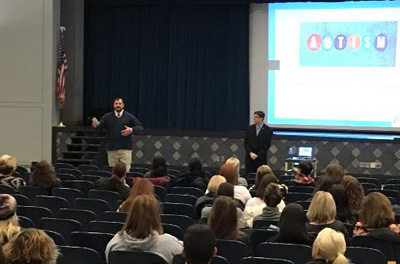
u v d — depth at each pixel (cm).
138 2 1831
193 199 865
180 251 533
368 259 553
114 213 698
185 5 1823
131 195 709
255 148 1373
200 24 1822
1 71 1709
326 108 1723
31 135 1703
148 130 1688
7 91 1709
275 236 589
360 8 1686
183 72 1839
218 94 1819
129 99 1872
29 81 1698
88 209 805
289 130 1750
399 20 1667
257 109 1781
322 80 1722
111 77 1873
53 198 811
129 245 528
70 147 1694
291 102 1747
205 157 1659
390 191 955
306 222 620
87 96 1892
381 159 1550
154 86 1855
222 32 1811
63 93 1705
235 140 1642
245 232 645
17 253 407
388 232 597
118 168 889
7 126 1714
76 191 874
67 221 660
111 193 862
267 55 1762
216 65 1820
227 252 561
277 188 697
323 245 439
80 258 529
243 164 1636
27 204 805
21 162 1711
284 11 1742
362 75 1695
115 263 522
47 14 1683
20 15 1694
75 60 1825
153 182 989
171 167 1678
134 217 529
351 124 1709
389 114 1684
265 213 694
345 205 728
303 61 1736
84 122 1795
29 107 1700
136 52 1862
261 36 1767
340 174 852
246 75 1789
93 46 1880
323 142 1575
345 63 1705
